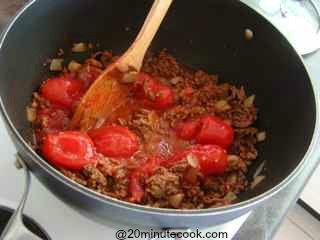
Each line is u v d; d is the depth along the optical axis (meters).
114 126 0.51
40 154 0.48
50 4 0.50
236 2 0.53
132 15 0.57
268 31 0.52
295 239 0.87
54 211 0.45
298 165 0.41
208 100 0.58
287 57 0.50
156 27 0.51
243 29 0.54
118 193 0.46
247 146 0.53
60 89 0.53
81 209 0.39
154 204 0.46
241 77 0.57
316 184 0.86
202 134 0.52
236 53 0.57
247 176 0.51
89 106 0.52
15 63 0.47
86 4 0.54
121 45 0.60
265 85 0.54
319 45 0.64
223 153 0.50
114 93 0.53
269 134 0.52
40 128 0.51
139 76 0.55
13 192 0.45
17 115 0.48
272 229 0.49
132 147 0.50
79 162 0.45
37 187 0.45
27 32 0.48
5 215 0.44
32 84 0.53
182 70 0.61
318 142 0.54
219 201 0.48
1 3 0.58
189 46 0.60
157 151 0.52
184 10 0.57
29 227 0.43
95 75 0.56
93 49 0.59
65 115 0.53
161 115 0.56
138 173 0.47
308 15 0.68
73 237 0.44
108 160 0.47
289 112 0.50
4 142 0.48
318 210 0.85
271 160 0.49
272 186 0.44
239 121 0.55
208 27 0.57
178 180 0.48
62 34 0.54
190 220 0.37
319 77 0.61
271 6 0.67
